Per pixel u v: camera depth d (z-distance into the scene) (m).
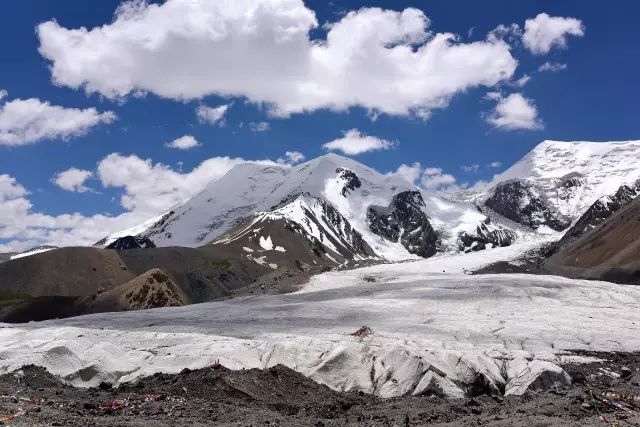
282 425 26.25
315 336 60.50
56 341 49.88
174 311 91.75
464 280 115.25
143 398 31.97
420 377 42.91
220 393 34.19
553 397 31.48
